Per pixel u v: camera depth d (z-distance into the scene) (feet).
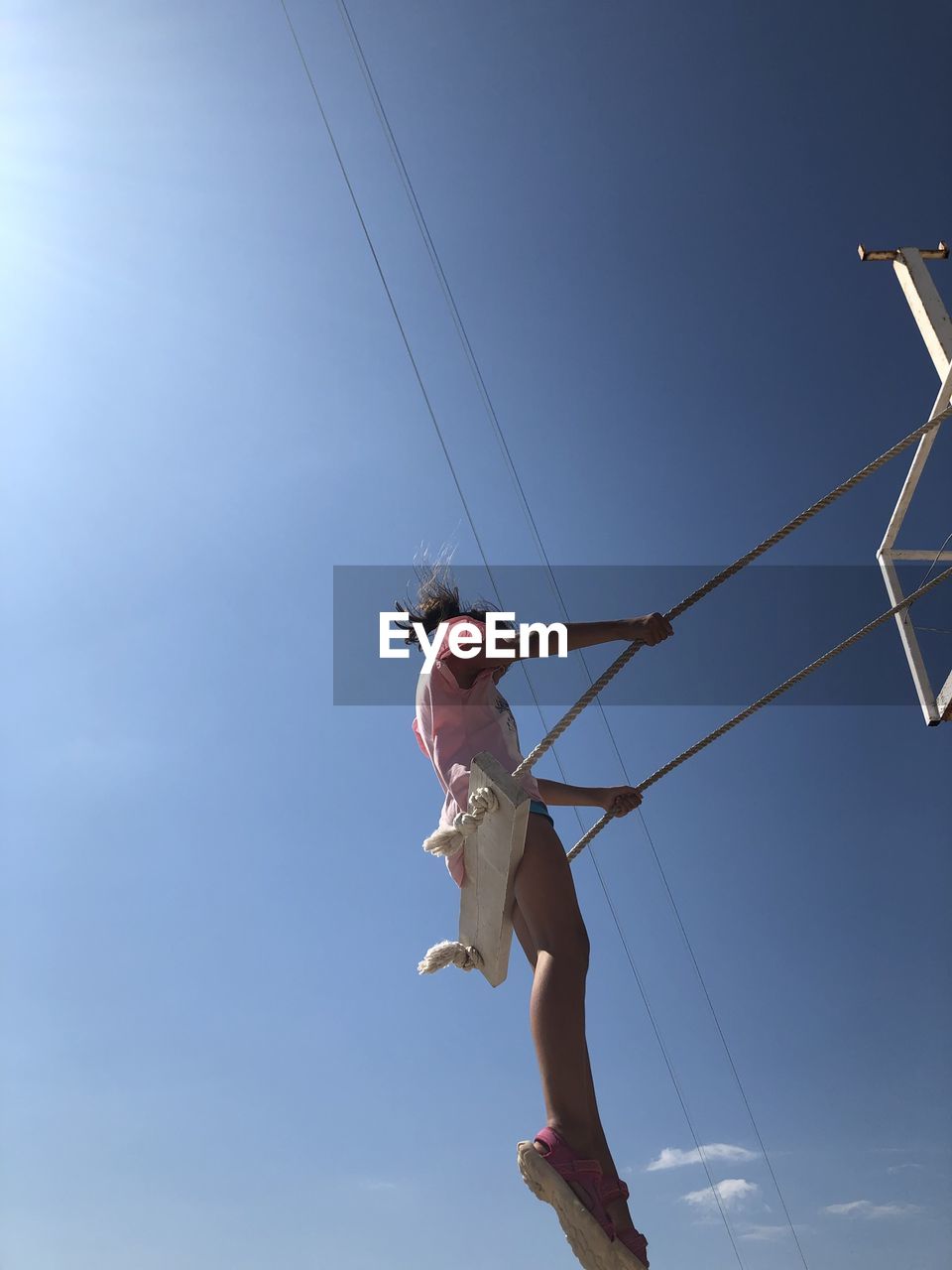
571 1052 6.45
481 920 7.52
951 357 21.27
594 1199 6.01
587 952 6.88
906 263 22.20
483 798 7.10
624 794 9.55
